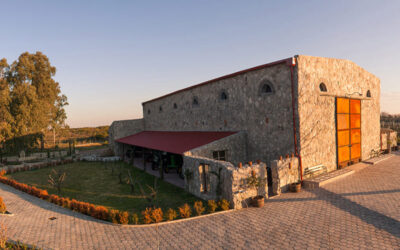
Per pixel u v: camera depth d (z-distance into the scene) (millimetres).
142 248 8031
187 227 9594
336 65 16781
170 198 14141
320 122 15633
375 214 9609
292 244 7648
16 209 12680
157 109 32062
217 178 12391
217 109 20969
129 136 34562
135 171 22953
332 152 16656
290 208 10836
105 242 8609
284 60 14484
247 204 11578
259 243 7863
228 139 17281
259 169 12125
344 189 12984
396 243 7367
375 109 21531
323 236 8039
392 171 16312
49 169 26703
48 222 10727
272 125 15828
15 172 25656
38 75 45125
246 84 17797
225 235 8633
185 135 23578
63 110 50719
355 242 7547
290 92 14523
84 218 11273
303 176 14445
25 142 38156
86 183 19547
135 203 13758
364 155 19906
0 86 38719
